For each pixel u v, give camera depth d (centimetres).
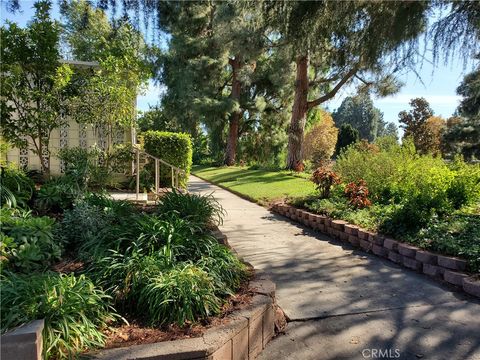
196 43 1839
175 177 967
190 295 249
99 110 805
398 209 553
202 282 264
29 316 197
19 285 223
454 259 393
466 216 543
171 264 285
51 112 733
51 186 485
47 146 787
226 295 281
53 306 207
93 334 210
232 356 228
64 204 463
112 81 802
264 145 2525
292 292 368
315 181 784
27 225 312
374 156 793
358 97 1402
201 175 1875
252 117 2461
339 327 297
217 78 2225
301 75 1523
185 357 201
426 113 3434
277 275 420
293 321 307
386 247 484
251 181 1345
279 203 855
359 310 327
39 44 691
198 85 2166
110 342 216
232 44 1032
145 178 866
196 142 2953
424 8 468
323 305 337
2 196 377
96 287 264
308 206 733
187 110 2198
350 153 850
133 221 363
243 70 1964
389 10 484
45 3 662
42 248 308
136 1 405
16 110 770
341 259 485
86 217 375
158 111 2714
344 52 652
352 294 363
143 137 980
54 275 255
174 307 243
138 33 427
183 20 473
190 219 429
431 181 653
